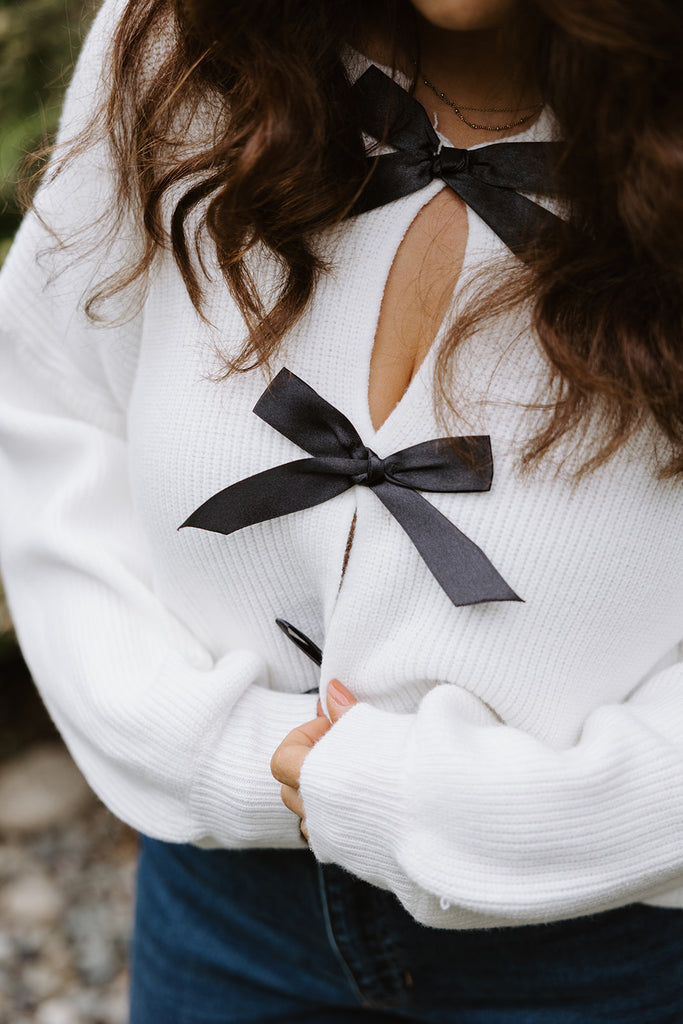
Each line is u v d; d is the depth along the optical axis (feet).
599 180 2.87
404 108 3.05
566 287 2.90
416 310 3.08
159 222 3.20
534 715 3.14
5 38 6.57
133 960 3.87
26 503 3.59
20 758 7.88
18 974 6.29
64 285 3.43
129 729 3.24
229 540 3.19
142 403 3.29
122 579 3.38
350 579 3.12
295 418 3.08
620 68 2.79
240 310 3.09
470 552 3.01
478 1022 3.43
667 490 3.03
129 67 3.23
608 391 2.89
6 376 3.58
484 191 3.01
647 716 3.10
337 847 3.07
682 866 3.00
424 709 3.04
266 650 3.34
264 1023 3.63
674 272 2.86
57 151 3.35
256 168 2.99
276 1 2.98
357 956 3.40
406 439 3.05
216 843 3.40
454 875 2.94
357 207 3.07
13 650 7.59
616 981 3.34
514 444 3.00
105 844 7.36
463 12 2.84
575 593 3.04
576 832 2.96
